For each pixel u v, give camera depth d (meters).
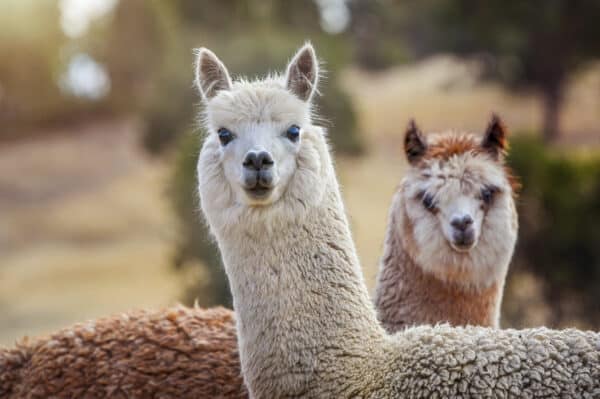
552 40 133.75
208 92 19.27
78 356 21.16
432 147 22.83
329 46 100.31
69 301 86.00
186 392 20.38
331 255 17.80
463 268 21.56
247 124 17.88
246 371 17.56
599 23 129.75
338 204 18.34
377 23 167.00
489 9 133.00
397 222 22.69
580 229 53.50
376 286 23.08
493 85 149.88
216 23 121.75
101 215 133.50
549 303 54.38
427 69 188.12
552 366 16.58
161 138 108.50
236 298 17.73
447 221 21.47
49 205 142.25
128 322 21.91
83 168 165.62
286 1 132.12
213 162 18.19
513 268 54.06
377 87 180.50
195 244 63.00
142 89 198.25
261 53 91.88
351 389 16.91
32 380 21.06
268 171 17.17
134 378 20.66
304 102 18.62
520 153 55.81
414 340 17.47
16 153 181.25
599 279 53.41
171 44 120.31
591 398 16.16
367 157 121.62
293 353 17.16
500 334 17.42
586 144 123.12
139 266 102.25
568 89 148.38
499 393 16.42
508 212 22.00
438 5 138.00
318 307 17.42
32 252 117.50
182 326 21.53
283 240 17.53
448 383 16.66
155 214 131.50
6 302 87.75
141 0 199.00
